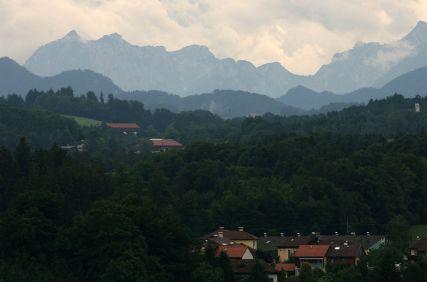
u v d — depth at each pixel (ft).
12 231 625.00
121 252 605.73
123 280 589.73
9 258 610.24
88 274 611.47
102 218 626.23
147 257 607.78
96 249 617.62
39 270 596.70
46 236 630.33
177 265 633.20
